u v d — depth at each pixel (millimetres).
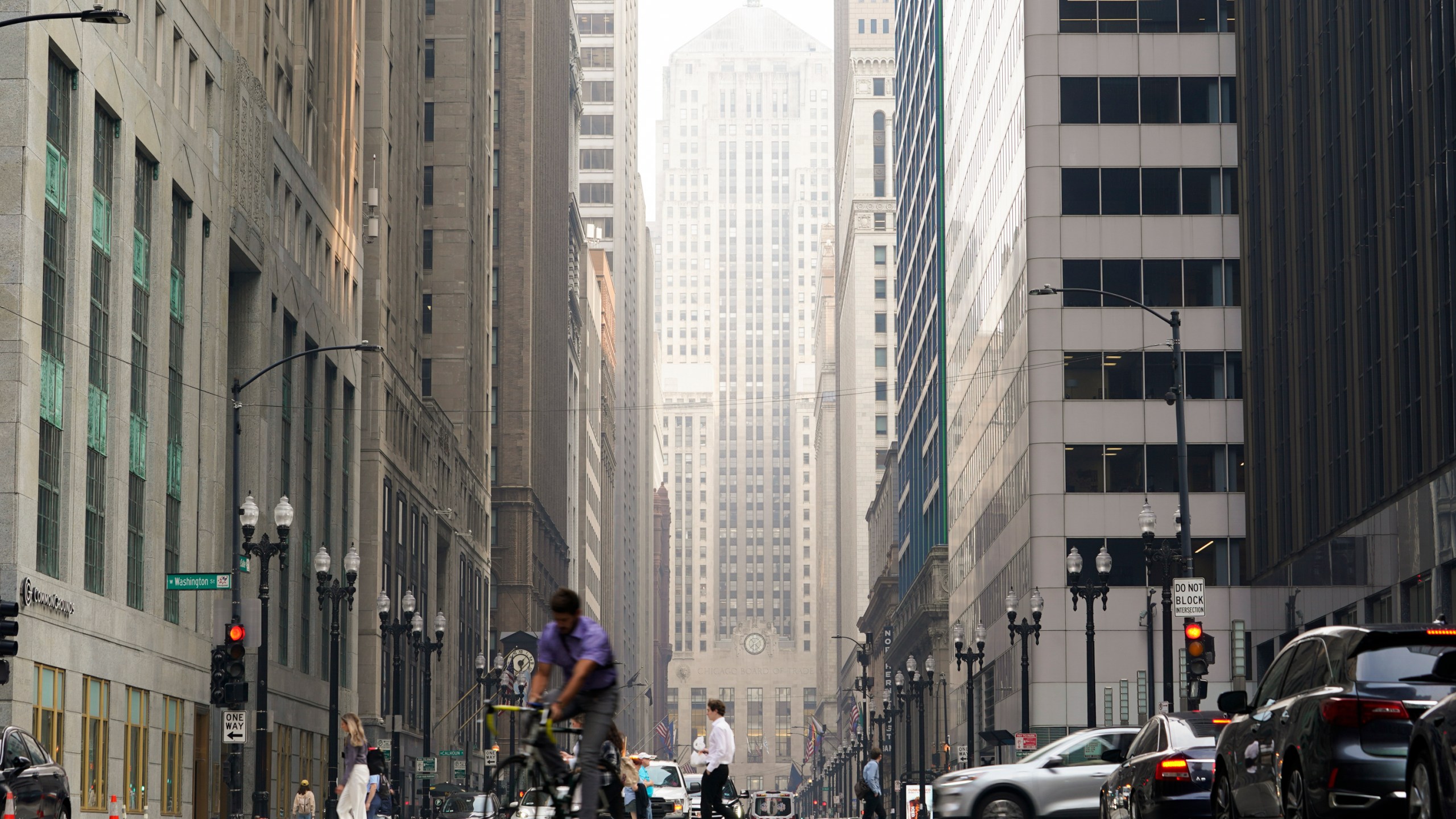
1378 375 128375
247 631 130625
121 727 103250
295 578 147000
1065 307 174625
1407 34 121438
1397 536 122750
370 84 190750
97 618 98875
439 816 95875
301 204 151750
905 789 113875
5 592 85938
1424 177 117000
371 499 182500
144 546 111062
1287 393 154875
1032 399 173875
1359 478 132625
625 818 41094
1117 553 171500
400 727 193125
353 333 173375
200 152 122000
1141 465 172625
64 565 95000
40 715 89875
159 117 112438
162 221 113188
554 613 31438
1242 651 168375
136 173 109688
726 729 62156
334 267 166250
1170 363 173750
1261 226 164375
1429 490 115562
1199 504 171375
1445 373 112938
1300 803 36906
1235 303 173875
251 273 136875
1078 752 59625
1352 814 34625
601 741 30906
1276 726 38625
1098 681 169750
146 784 108750
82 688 96500
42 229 90938
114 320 104500
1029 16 178000
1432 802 31703
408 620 146500
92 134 99438
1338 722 35031
